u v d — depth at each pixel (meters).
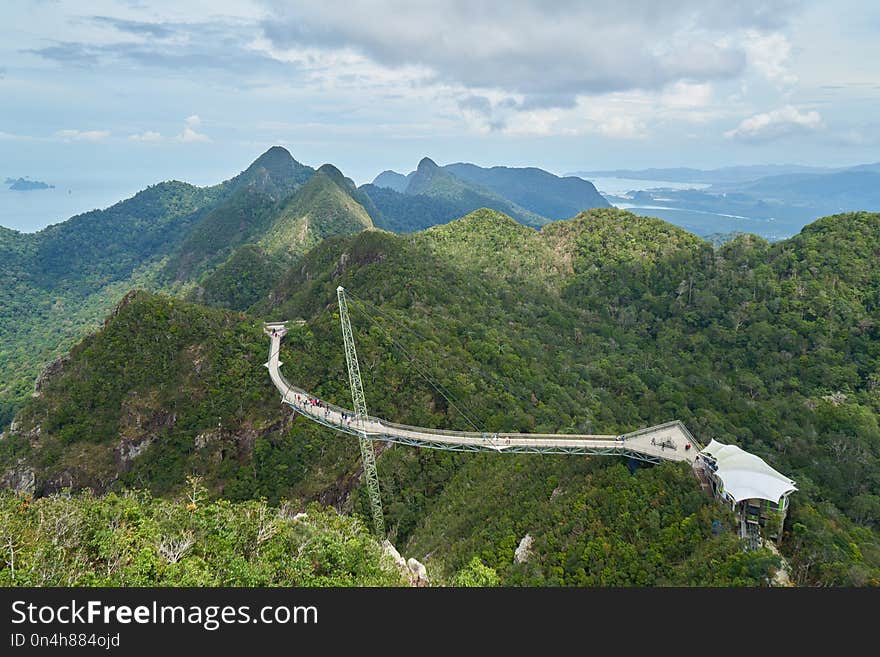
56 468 112.81
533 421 117.81
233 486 109.25
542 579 64.50
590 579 65.50
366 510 103.62
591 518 76.06
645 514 72.56
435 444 97.31
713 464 76.00
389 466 109.69
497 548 79.56
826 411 131.12
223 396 122.44
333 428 107.25
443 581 61.97
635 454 86.06
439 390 122.00
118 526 57.53
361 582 54.19
